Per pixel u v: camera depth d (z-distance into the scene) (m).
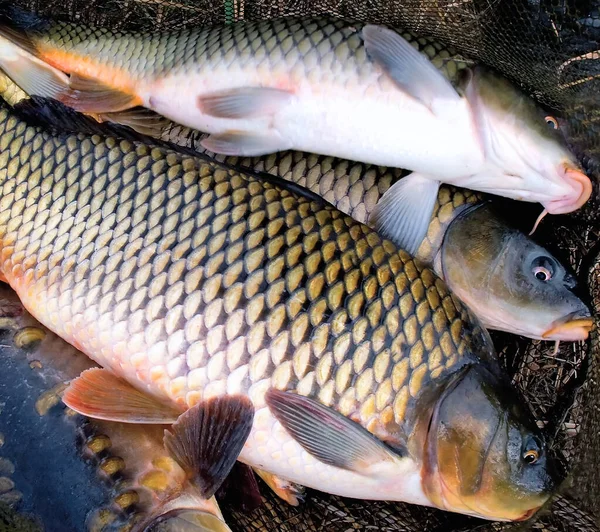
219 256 0.50
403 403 0.49
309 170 0.62
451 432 0.49
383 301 0.50
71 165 0.53
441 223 0.60
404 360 0.50
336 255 0.51
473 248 0.59
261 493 0.63
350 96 0.58
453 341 0.51
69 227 0.53
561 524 0.51
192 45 0.62
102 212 0.52
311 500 0.61
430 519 0.60
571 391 0.61
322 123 0.59
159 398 0.52
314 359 0.49
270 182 0.54
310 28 0.59
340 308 0.49
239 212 0.51
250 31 0.60
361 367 0.49
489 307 0.60
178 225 0.51
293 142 0.61
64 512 0.49
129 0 0.73
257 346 0.49
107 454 0.50
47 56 0.66
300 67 0.59
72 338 0.53
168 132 0.67
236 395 0.49
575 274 0.59
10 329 0.54
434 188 0.60
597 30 0.63
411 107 0.57
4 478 0.49
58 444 0.50
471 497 0.50
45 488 0.49
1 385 0.52
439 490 0.51
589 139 0.60
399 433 0.50
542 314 0.58
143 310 0.51
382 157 0.59
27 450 0.50
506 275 0.59
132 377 0.52
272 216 0.51
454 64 0.57
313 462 0.51
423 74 0.55
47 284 0.53
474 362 0.51
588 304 0.58
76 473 0.49
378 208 0.60
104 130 0.54
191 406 0.51
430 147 0.58
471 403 0.50
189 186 0.52
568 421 0.61
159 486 0.50
